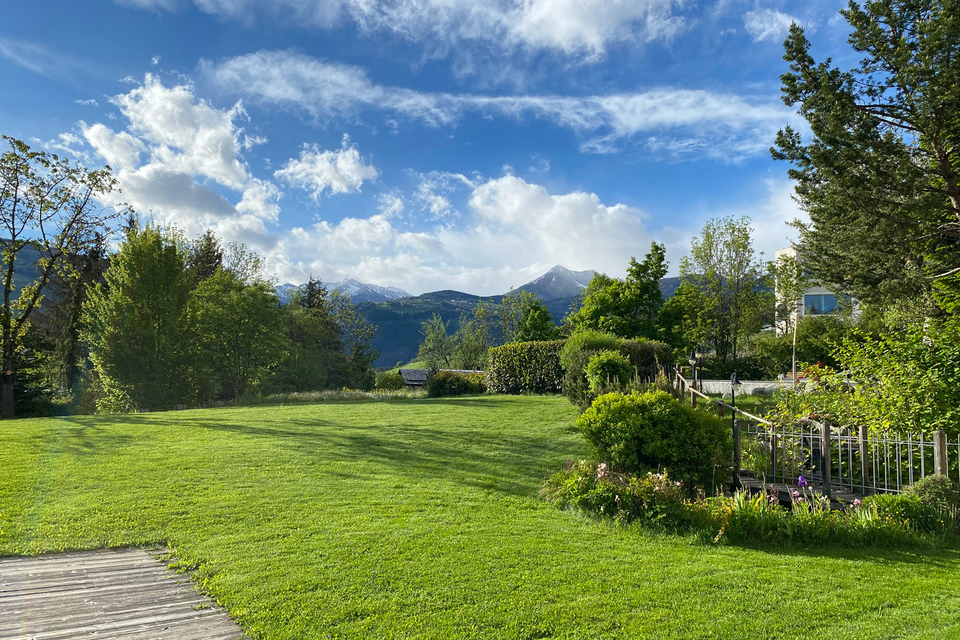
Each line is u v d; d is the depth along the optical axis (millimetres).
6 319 27344
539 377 21094
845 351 9430
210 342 29141
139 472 8781
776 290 35250
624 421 8625
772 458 8719
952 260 14195
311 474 8883
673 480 8086
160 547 5727
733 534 6164
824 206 15375
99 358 24328
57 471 8812
